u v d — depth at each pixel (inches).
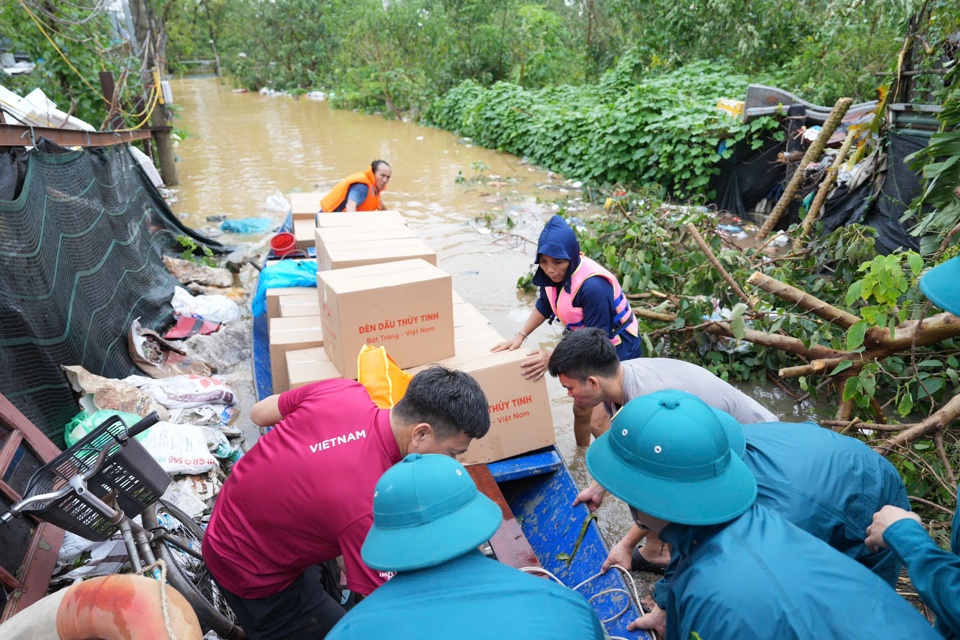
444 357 136.9
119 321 195.2
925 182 209.0
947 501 143.9
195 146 601.6
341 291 122.6
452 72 807.1
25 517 108.1
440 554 56.5
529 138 552.4
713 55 624.7
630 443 70.5
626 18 703.1
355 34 926.4
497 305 260.2
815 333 178.7
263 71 1198.9
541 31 802.8
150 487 97.5
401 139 656.4
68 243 174.2
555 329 240.2
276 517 84.0
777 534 66.8
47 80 370.6
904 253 145.9
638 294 223.5
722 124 384.5
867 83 444.8
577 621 57.4
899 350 170.7
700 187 402.0
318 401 87.5
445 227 362.0
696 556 68.1
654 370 110.7
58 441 144.6
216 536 90.2
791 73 538.0
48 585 105.5
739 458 75.0
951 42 245.4
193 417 168.7
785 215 351.3
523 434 138.8
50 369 147.9
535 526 134.6
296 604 93.8
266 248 313.0
